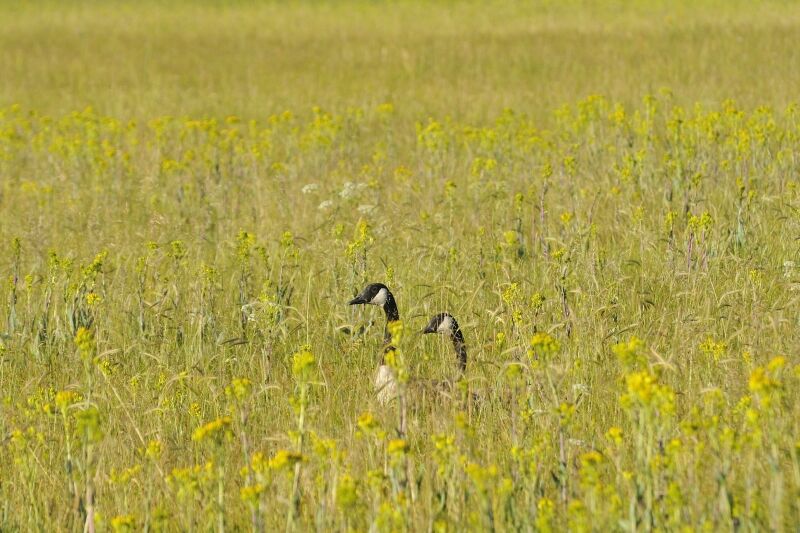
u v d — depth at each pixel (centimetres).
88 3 12556
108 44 8319
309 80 6350
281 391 1881
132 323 2272
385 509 1148
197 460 1625
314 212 3212
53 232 3130
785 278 2220
